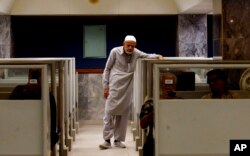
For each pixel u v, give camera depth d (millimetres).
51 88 3949
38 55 8336
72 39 8375
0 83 5035
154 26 8422
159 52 8445
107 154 5648
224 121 3352
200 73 4891
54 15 8008
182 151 3354
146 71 4625
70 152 5777
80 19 8336
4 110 3338
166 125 3334
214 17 5430
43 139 3357
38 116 3352
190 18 7988
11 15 7934
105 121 5977
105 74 5945
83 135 7156
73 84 6762
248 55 5055
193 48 7992
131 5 7930
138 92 5738
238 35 5055
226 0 5047
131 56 5824
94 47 8406
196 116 3338
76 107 7500
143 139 4512
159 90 3406
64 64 5188
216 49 5336
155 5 7961
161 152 3350
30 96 3547
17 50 8297
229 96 3648
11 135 3354
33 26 8297
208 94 3734
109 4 7914
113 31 8414
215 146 3365
